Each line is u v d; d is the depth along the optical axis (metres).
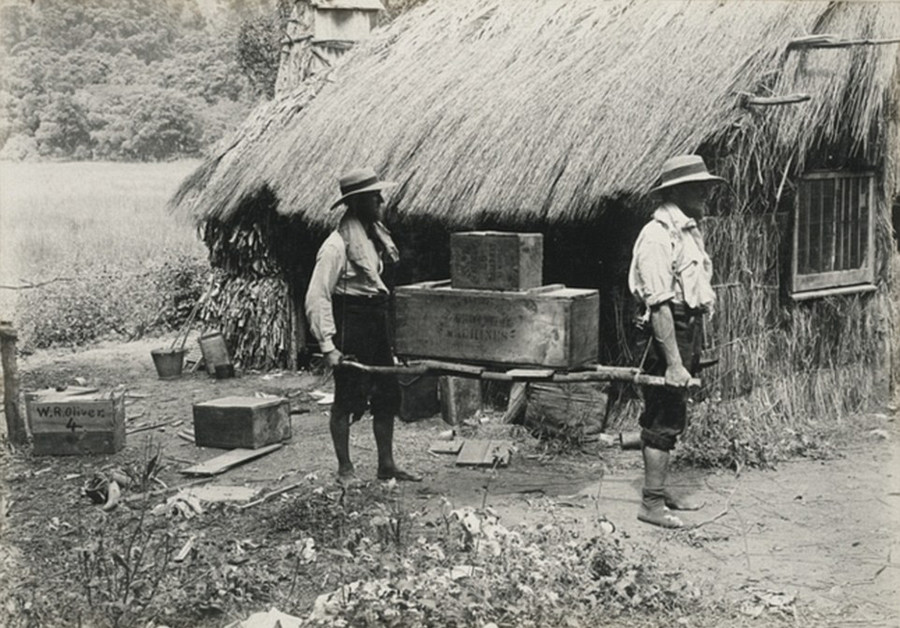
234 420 7.42
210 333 10.64
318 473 6.78
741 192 7.31
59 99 17.97
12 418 7.54
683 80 7.26
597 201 7.18
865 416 8.09
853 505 5.85
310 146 9.76
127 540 5.35
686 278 5.39
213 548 5.23
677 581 4.64
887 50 7.28
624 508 5.86
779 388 7.71
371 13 11.93
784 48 7.02
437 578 4.44
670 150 6.95
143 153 18.27
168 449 7.55
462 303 5.91
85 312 13.52
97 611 4.35
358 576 4.71
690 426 7.08
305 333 10.78
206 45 17.39
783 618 4.27
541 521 5.59
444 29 10.15
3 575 4.84
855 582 4.66
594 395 7.43
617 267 7.53
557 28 8.92
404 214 8.36
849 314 8.18
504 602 4.29
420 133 8.75
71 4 17.47
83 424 7.32
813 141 7.65
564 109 7.80
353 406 6.32
